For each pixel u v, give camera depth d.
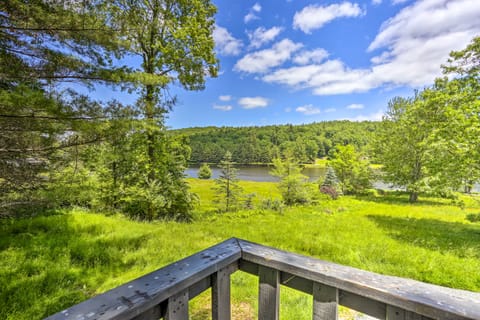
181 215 8.52
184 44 6.89
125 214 7.63
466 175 6.10
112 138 3.17
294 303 2.38
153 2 6.43
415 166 13.13
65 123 2.66
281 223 7.33
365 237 5.66
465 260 4.14
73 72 2.86
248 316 2.21
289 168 13.26
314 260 0.91
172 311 0.75
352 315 2.09
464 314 0.59
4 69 2.41
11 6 2.33
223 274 0.93
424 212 10.03
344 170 18.30
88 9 2.84
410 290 0.70
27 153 2.77
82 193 3.93
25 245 3.77
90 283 2.83
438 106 8.12
